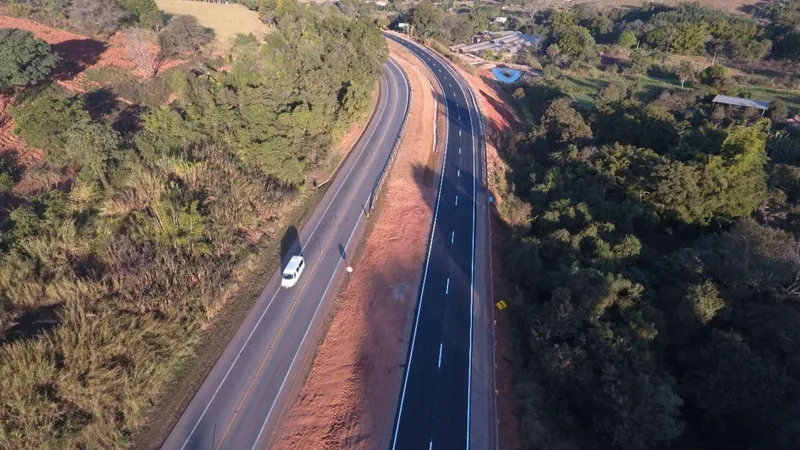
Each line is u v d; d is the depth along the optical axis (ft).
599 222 168.76
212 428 109.81
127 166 154.81
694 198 172.55
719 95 314.96
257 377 122.21
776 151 227.81
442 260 167.43
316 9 409.69
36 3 288.51
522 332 139.03
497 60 456.45
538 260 156.15
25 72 183.52
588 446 111.75
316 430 111.34
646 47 483.92
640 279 145.18
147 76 234.17
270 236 169.37
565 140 230.27
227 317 136.98
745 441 116.16
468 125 275.18
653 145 218.18
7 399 94.79
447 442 108.78
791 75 380.78
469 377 124.67
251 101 188.14
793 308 127.65
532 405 113.39
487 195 206.90
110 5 268.41
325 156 208.95
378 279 157.07
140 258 128.88
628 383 109.09
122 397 105.40
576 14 576.61
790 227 166.40
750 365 113.80
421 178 219.20
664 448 113.91
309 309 143.02
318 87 221.05
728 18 509.76
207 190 159.22
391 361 128.47
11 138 166.40
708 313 127.75
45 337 104.06
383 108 286.87
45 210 132.46
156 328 118.21
